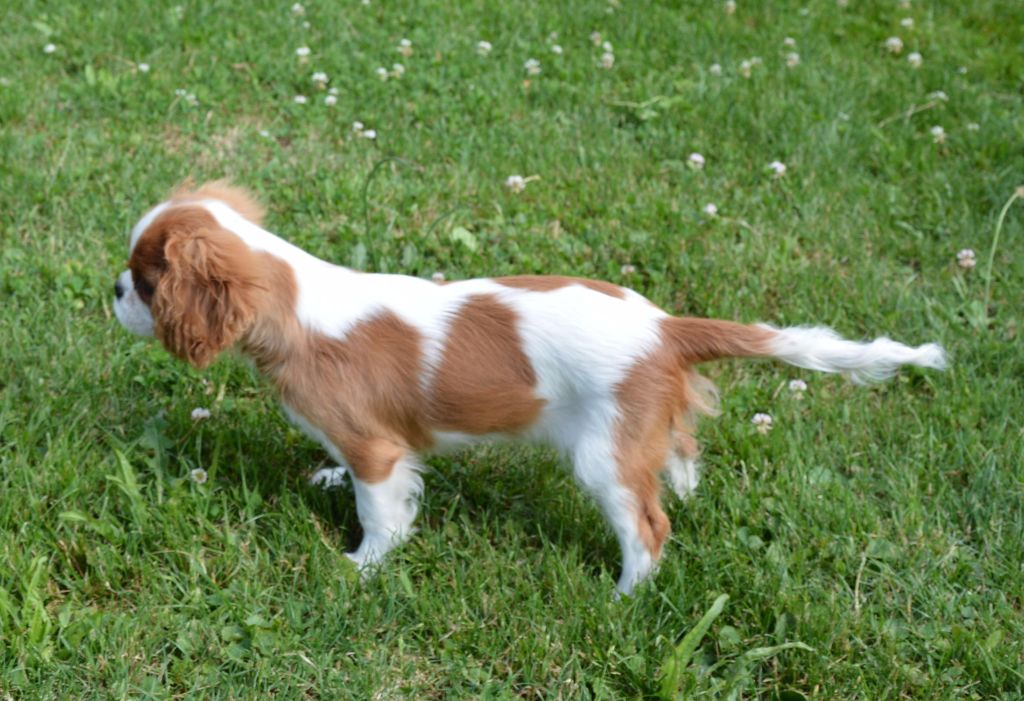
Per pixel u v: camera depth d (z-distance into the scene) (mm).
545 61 2418
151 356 1773
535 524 1649
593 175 2135
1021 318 1916
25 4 2398
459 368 1539
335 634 1516
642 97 2326
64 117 2141
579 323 1525
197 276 1511
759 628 1543
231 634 1504
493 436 1574
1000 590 1582
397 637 1524
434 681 1497
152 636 1492
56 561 1562
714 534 1642
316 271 1562
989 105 2377
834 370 1546
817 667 1505
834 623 1535
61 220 1954
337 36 2404
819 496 1664
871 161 2215
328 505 1646
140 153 2074
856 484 1695
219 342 1522
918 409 1791
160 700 1456
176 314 1516
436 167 2121
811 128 2256
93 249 1910
